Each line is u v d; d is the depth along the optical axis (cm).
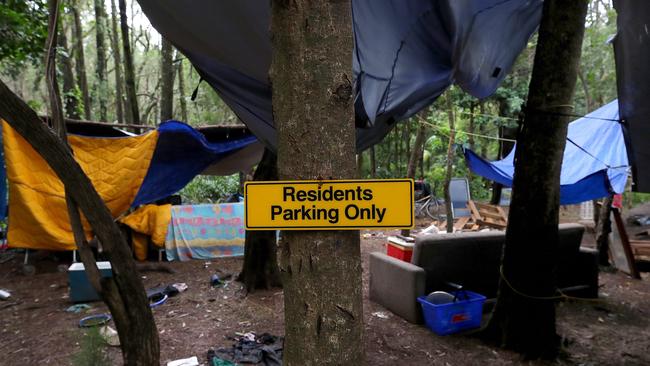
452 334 420
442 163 1536
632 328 458
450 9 310
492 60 403
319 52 132
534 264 383
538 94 373
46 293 564
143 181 636
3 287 587
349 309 134
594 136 727
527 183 382
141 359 240
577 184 614
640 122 366
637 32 326
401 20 316
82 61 1312
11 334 425
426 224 1193
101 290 234
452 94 1201
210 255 746
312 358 132
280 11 135
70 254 723
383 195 131
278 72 137
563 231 536
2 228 777
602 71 1493
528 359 372
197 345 393
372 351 383
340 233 134
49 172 595
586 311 507
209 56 341
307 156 133
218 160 762
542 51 370
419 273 445
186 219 741
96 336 313
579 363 371
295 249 136
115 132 693
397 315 470
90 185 229
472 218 1087
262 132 394
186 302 520
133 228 711
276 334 420
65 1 1182
